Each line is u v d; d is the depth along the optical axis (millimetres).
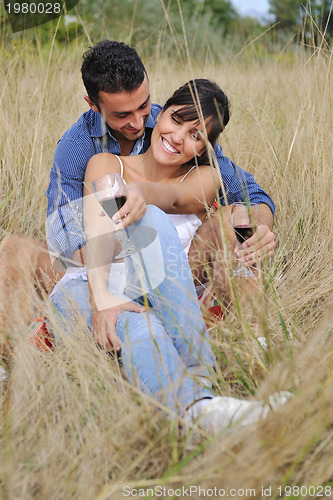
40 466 1431
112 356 1938
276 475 1391
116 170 2250
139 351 1694
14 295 1894
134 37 5520
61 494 1350
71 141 2355
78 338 1914
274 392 1476
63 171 2330
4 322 1860
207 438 1457
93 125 2369
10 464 1354
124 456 1465
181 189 2201
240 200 2516
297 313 2188
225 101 2182
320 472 1365
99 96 2166
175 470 1331
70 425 1542
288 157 3016
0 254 1996
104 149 2346
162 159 2164
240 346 1864
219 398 1519
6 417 1580
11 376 1698
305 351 1583
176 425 1484
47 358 1873
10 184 3055
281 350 1758
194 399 1570
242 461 1322
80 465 1425
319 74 3480
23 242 2121
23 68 4445
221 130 2186
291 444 1338
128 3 6406
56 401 1663
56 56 4617
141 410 1521
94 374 1749
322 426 1392
